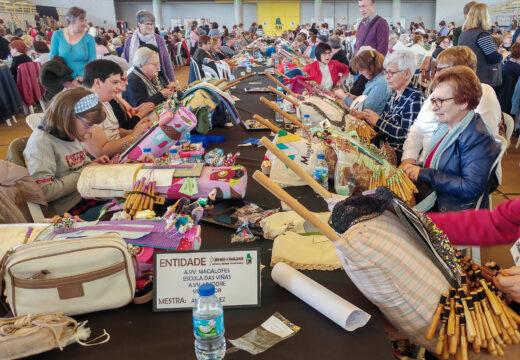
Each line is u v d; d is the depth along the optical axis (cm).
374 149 215
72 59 469
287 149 207
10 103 642
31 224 140
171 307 121
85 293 116
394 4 2469
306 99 295
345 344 107
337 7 2516
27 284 112
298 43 1020
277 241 149
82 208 202
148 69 332
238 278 122
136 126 251
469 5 470
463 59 247
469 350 116
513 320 119
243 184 184
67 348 108
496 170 190
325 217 164
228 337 111
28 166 193
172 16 2623
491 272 131
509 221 139
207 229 167
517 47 501
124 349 107
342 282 133
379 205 115
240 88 517
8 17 1778
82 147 225
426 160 211
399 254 111
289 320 117
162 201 180
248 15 2603
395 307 113
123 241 122
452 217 145
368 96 318
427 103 247
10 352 102
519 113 491
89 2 2316
